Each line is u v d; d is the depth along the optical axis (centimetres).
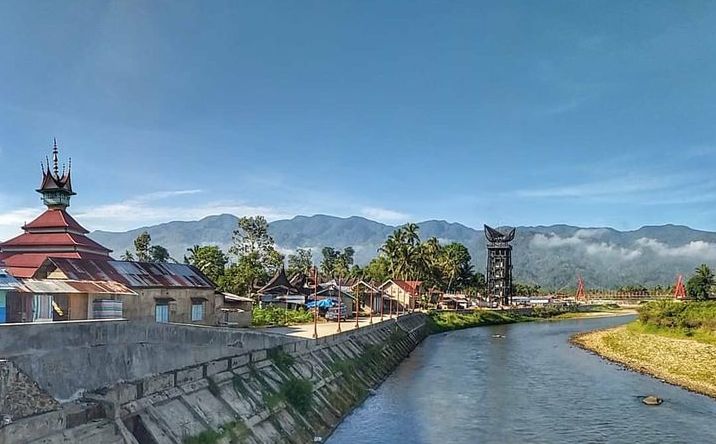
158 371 3425
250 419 3262
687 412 5066
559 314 19150
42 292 3984
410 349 9269
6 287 3762
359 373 5866
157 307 5812
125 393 2447
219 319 6906
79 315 4438
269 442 3253
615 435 4369
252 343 4353
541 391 5947
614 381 6500
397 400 5438
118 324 3059
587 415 4947
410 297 14525
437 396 5653
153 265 6388
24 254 5875
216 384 3244
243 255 13800
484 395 5722
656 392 5909
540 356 8619
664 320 10025
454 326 13900
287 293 11275
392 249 17512
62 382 2592
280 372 4097
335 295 10812
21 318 4009
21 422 1898
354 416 4772
